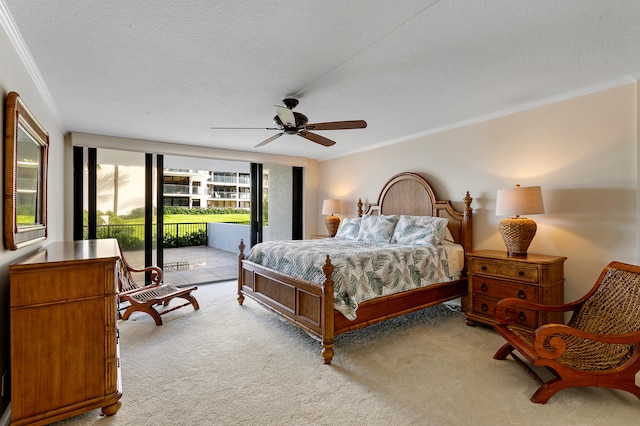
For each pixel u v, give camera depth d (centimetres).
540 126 327
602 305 237
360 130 434
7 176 177
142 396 206
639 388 198
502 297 308
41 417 171
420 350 274
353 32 196
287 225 645
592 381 198
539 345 198
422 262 333
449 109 347
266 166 625
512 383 221
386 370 240
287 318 306
